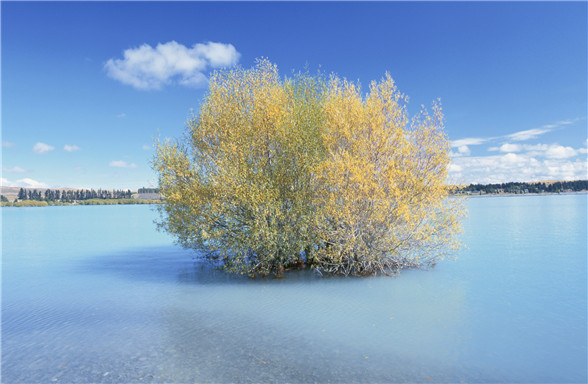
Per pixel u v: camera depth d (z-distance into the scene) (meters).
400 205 13.38
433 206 14.48
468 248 20.84
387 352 7.77
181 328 9.54
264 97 15.16
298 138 14.59
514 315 9.78
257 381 6.66
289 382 6.59
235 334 9.03
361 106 14.91
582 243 22.06
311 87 17.42
